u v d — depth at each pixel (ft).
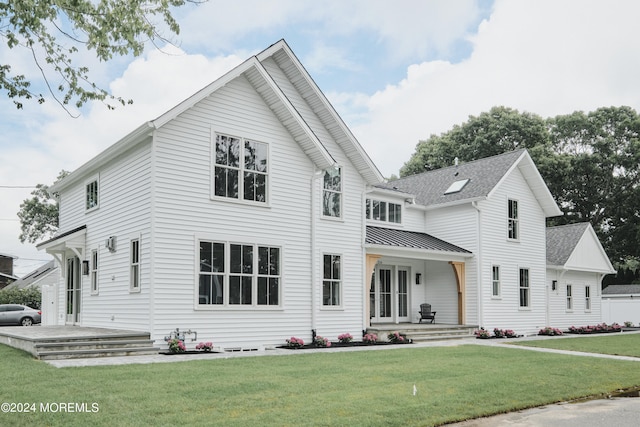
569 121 149.59
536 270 83.25
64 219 67.82
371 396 28.17
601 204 144.46
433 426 24.17
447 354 47.34
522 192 82.53
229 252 50.67
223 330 49.44
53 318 67.26
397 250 65.41
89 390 26.96
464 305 74.18
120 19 33.78
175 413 23.35
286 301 54.49
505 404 28.53
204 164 49.75
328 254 58.90
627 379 38.11
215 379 30.96
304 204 57.06
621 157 140.46
